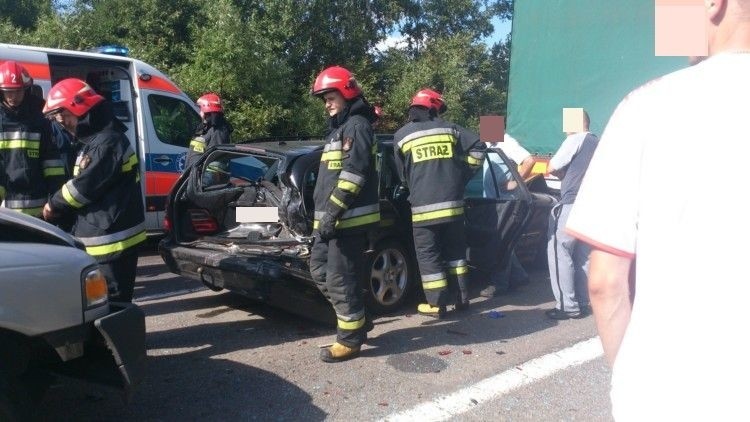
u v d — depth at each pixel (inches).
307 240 210.1
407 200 241.0
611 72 304.3
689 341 57.3
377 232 230.5
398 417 156.2
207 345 204.2
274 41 705.0
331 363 189.9
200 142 327.6
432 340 211.6
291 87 655.8
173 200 241.4
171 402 161.3
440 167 218.4
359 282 190.1
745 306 56.0
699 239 57.7
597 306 66.7
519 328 225.5
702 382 56.6
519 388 174.4
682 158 59.1
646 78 293.6
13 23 695.7
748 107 58.3
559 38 320.2
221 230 239.6
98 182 163.3
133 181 174.1
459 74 829.8
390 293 239.6
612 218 63.7
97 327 125.9
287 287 205.9
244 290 213.3
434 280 223.0
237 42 586.9
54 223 170.1
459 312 243.8
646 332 60.0
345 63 783.7
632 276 66.2
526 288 282.4
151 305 249.8
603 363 193.0
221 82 577.9
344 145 178.2
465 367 188.7
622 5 297.9
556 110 324.2
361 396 167.8
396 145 223.0
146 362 135.9
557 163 228.8
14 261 117.2
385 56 867.4
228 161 256.1
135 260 176.7
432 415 157.8
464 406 163.0
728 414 55.6
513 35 340.5
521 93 338.3
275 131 625.9
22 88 189.0
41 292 119.0
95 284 129.0
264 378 177.9
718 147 58.0
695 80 60.8
